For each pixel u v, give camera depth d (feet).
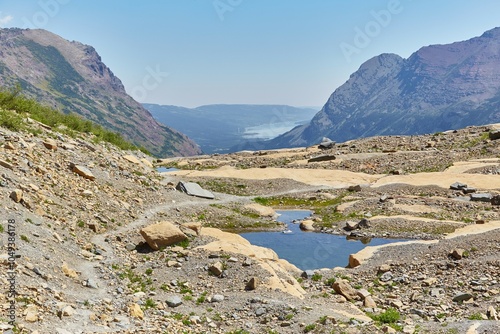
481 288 83.66
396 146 299.58
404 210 163.02
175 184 186.29
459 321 65.77
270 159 291.99
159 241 100.73
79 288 66.90
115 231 109.40
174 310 69.62
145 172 182.39
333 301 80.38
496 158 234.99
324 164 259.19
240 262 90.12
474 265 95.09
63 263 72.28
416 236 139.74
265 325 64.34
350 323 64.08
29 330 44.91
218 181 209.36
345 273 103.04
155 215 135.95
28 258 66.18
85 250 87.10
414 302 82.43
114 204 125.59
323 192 200.03
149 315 64.44
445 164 236.84
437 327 62.90
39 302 52.75
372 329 60.23
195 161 300.61
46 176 112.57
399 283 94.17
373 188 197.77
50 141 138.31
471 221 146.20
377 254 112.68
